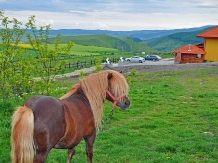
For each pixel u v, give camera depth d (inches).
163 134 455.8
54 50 554.6
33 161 214.7
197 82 1168.2
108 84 273.3
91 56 3553.2
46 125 215.5
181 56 2246.6
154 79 1256.8
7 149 355.6
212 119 553.6
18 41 555.2
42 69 561.6
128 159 348.2
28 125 204.1
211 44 2202.3
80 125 245.6
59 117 223.9
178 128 487.8
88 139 269.3
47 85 561.6
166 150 380.2
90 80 269.7
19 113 209.9
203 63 1985.7
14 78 543.8
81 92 266.5
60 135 227.3
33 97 227.9
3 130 407.5
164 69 1717.5
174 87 988.6
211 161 342.3
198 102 719.1
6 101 551.2
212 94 821.2
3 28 538.6
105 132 452.1
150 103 694.5
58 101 232.4
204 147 382.6
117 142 408.8
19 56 550.0
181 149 380.2
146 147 389.7
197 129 488.4
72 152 284.2
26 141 203.2
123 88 274.1
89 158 274.7
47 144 217.6
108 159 346.3
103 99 272.5
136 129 486.3
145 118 556.4
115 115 561.6
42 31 562.3
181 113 597.9
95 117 265.4
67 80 1256.8
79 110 252.8
